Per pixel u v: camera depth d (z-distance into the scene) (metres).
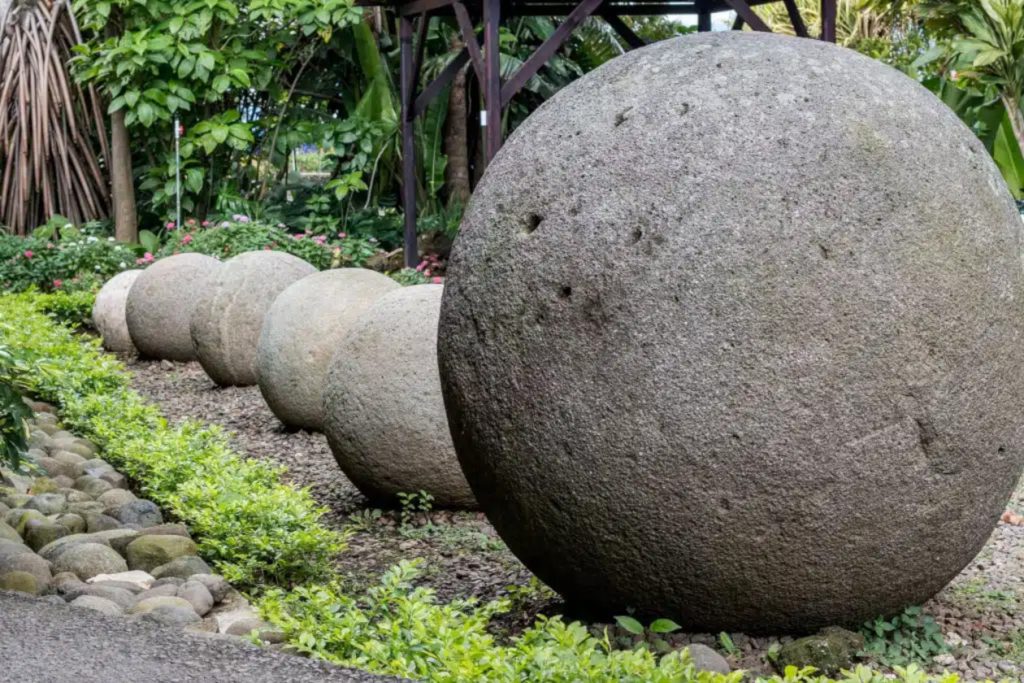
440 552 5.04
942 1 11.10
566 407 3.46
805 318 3.28
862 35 17.88
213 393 9.41
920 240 3.34
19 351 4.38
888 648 3.62
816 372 3.28
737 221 3.33
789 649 3.48
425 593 3.56
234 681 2.91
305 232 15.55
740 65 3.56
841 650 3.47
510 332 3.58
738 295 3.30
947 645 3.67
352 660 3.18
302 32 15.44
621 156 3.49
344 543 5.00
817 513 3.36
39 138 16.34
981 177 3.53
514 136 3.84
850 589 3.50
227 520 4.78
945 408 3.36
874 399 3.30
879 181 3.36
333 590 4.23
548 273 3.50
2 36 16.77
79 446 6.68
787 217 3.32
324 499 6.08
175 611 3.83
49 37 16.45
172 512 5.27
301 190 16.62
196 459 5.87
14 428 4.32
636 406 3.37
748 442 3.31
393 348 5.55
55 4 16.73
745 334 3.29
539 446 3.54
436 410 5.48
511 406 3.58
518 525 3.74
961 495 3.47
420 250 15.01
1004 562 4.62
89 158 16.77
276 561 4.53
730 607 3.55
